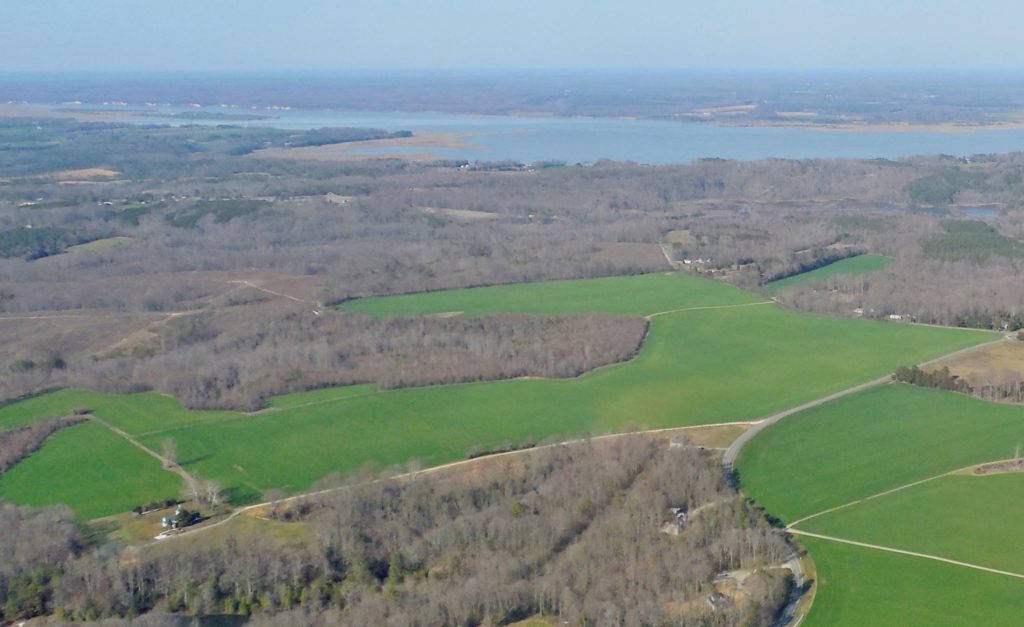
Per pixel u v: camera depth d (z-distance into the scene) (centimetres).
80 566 17112
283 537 18138
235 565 17088
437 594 16112
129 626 15712
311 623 15712
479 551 17500
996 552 17812
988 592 16538
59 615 16200
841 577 17075
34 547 17700
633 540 17688
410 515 18700
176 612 16375
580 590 16225
